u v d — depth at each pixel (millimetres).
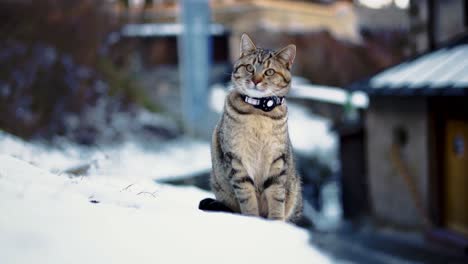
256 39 29172
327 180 16844
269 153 4375
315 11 31766
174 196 5031
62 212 2881
